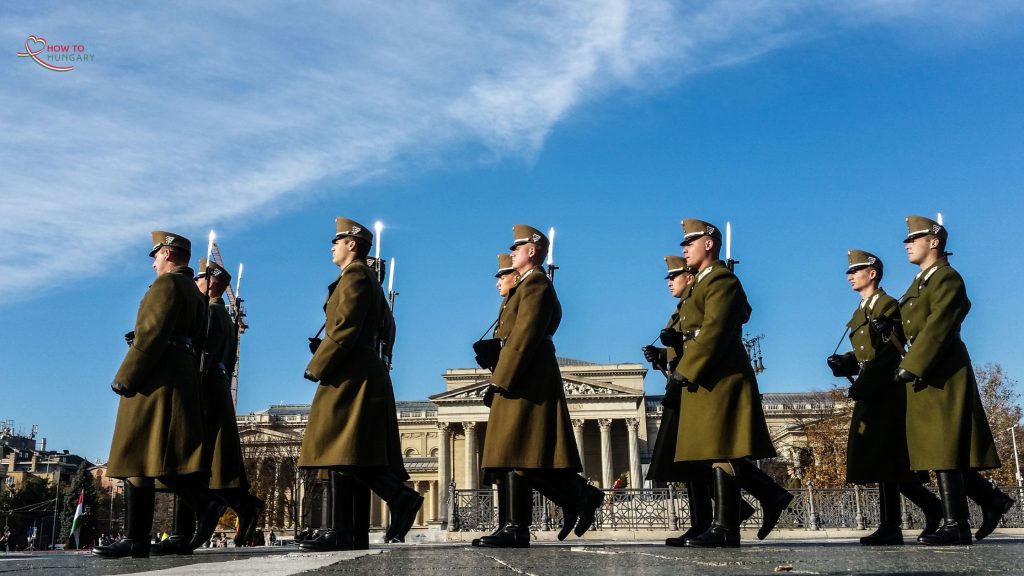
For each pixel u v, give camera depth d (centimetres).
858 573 478
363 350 1069
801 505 2442
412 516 1073
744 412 999
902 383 1156
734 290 1037
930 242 1101
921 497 1186
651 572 493
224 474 1320
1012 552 717
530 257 1148
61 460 17538
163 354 1066
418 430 12900
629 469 10875
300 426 11506
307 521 8081
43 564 807
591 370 12319
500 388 1062
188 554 1176
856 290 1265
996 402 5903
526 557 732
